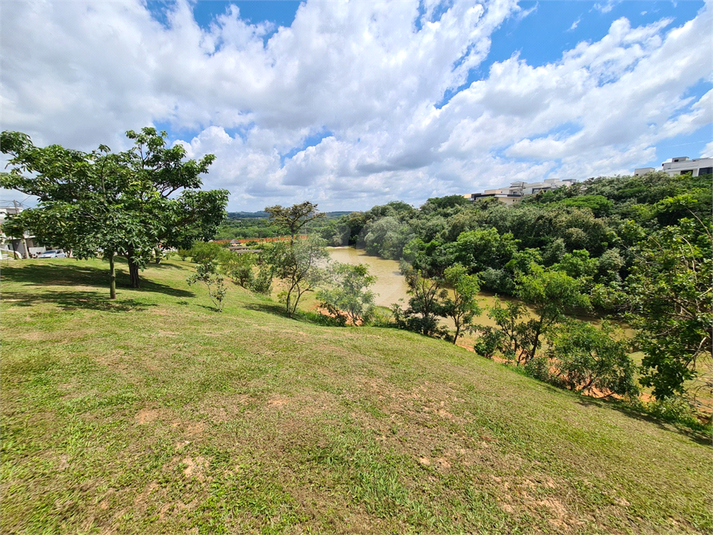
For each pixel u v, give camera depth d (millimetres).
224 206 12414
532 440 3344
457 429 3391
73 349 4180
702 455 3686
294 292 14328
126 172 9102
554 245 22891
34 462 2143
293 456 2578
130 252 7871
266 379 4051
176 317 6973
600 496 2500
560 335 8336
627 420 4938
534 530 2068
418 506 2201
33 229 6293
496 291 20297
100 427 2629
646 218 19906
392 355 6023
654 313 6527
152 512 1887
